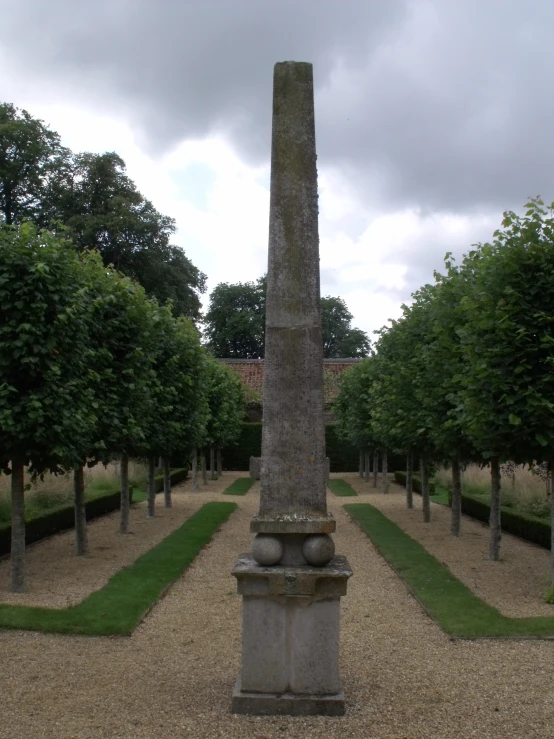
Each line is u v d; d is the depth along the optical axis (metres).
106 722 4.70
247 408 36.84
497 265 8.50
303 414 4.92
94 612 7.54
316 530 4.83
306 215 5.03
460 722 4.72
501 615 7.49
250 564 4.98
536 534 12.51
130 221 31.61
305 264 5.01
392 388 14.77
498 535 11.01
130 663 6.03
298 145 5.07
